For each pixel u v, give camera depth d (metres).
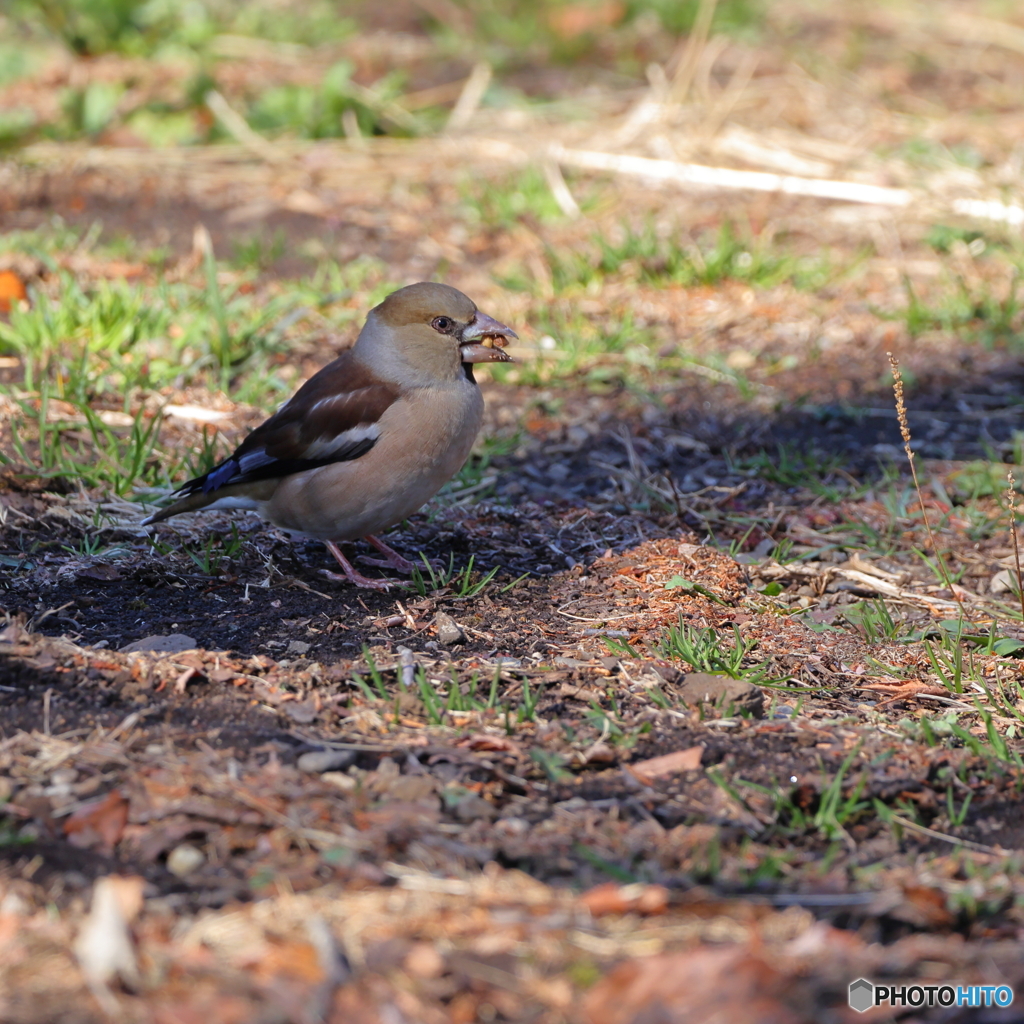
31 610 9.50
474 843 6.79
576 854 6.75
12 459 11.87
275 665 8.58
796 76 23.80
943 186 19.47
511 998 5.59
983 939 6.22
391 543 11.28
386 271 17.11
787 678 9.12
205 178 19.56
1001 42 26.33
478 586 10.16
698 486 12.90
